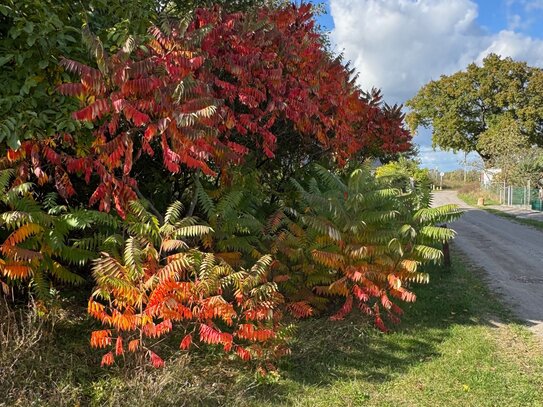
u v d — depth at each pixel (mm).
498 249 15047
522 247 15539
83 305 5727
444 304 8203
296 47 7172
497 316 7801
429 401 4789
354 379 5160
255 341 5199
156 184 6820
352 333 6184
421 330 6863
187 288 4555
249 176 7086
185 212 7297
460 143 50094
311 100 7160
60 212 5430
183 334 5363
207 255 4820
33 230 4344
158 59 4992
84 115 4340
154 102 4645
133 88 4531
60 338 4855
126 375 4367
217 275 4785
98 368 4551
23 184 4324
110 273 4273
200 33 5301
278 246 6324
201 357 5039
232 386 4625
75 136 4777
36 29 4711
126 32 5215
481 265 12250
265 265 5211
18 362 4098
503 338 6746
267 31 6719
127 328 4383
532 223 22984
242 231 6117
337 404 4609
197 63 5074
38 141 4637
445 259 11367
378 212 6367
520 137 38031
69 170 4832
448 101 49906
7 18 4949
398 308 6922
